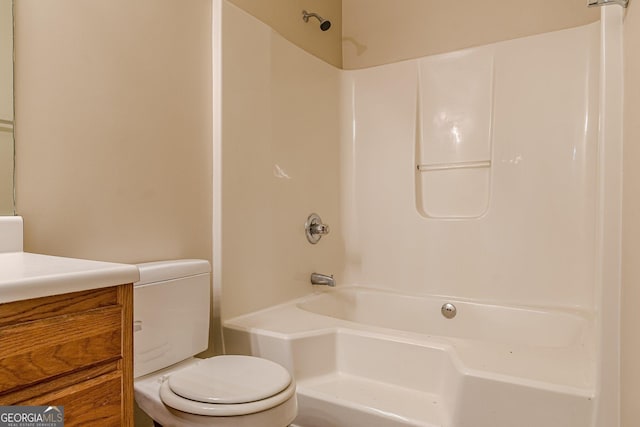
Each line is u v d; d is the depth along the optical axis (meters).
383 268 2.30
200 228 1.54
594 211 1.78
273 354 1.42
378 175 2.34
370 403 1.25
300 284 2.03
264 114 1.82
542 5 2.01
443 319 2.03
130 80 1.30
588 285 1.80
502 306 1.91
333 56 2.48
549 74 1.91
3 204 1.00
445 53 2.19
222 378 1.07
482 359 1.21
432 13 2.30
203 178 1.56
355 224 2.40
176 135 1.46
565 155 1.87
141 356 1.16
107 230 1.23
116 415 0.71
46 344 0.62
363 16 2.52
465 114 2.13
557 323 1.74
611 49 1.06
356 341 1.46
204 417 0.92
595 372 1.07
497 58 2.04
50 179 1.09
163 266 1.25
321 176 2.22
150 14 1.37
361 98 2.41
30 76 1.05
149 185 1.36
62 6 1.12
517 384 1.07
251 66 1.74
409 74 2.27
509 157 1.99
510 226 1.97
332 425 1.29
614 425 0.96
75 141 1.15
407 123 2.26
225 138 1.60
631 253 0.92
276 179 1.89
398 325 2.13
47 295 0.62
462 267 2.08
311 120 2.15
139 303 1.17
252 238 1.73
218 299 1.56
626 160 0.98
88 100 1.18
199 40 1.55
